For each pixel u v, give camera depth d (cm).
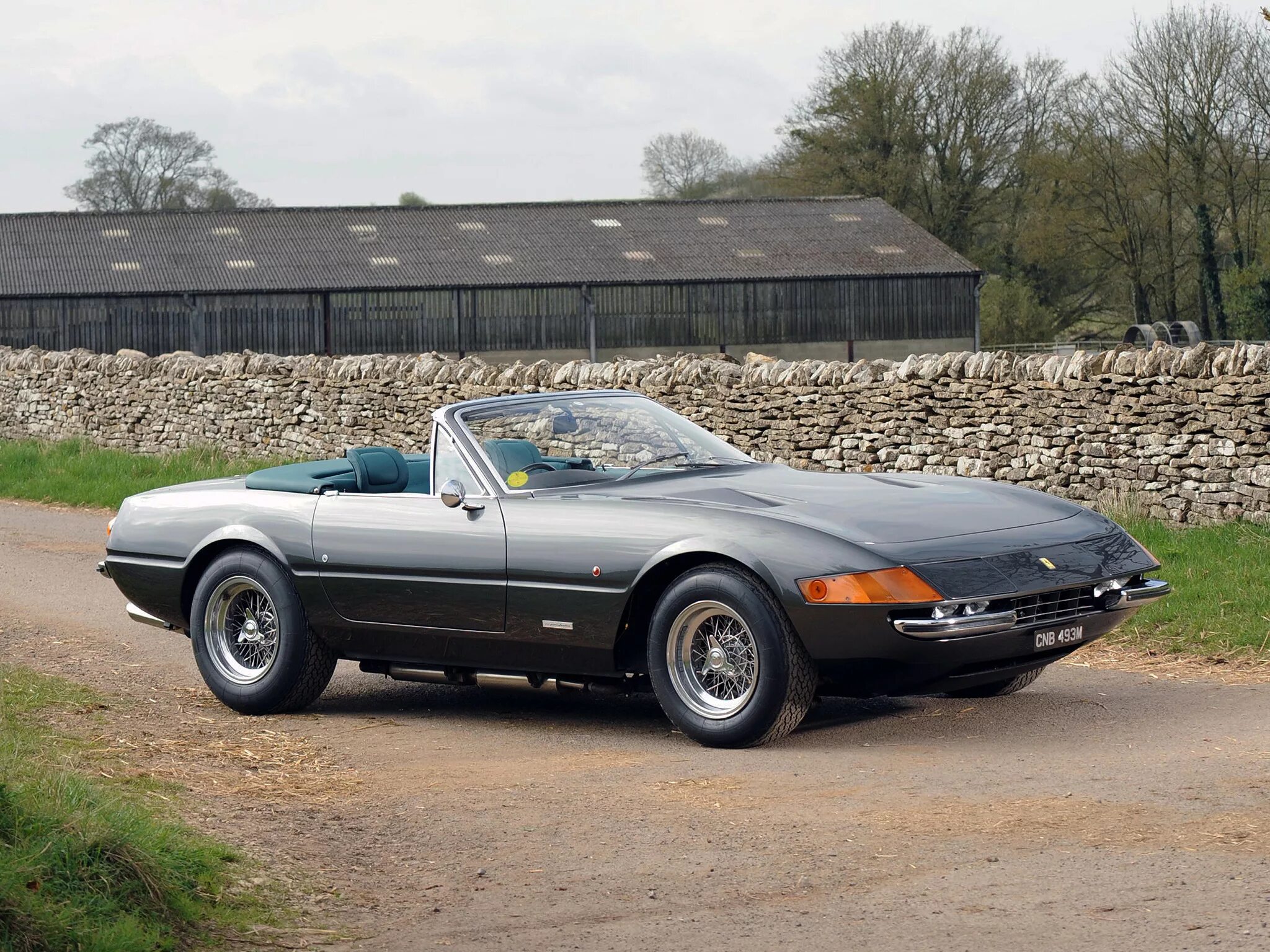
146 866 448
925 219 7488
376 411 2123
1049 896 440
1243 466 1203
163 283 5716
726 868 490
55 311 5591
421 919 454
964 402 1453
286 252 6084
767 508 682
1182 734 659
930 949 402
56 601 1241
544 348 6031
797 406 1620
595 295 6053
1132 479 1299
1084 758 621
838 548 637
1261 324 5897
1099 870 462
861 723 727
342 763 689
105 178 9156
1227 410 1216
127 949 394
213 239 6178
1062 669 849
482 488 745
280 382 2269
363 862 521
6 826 440
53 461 2352
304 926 445
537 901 466
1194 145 5950
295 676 802
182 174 9256
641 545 678
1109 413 1316
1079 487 1347
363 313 5862
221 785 632
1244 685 777
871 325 6319
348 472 843
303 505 800
